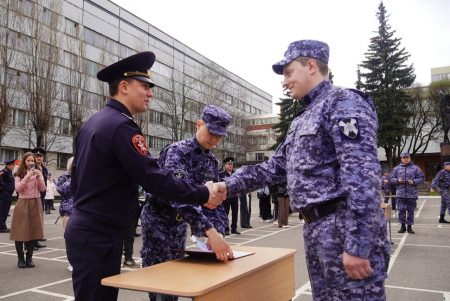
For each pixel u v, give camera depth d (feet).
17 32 85.71
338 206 7.46
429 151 169.37
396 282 19.03
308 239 7.93
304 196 7.76
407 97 132.77
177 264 8.39
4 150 97.81
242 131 185.16
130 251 23.09
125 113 8.86
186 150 11.08
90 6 124.47
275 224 46.88
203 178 11.37
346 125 7.27
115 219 8.33
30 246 23.21
